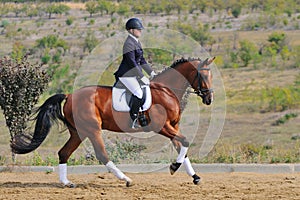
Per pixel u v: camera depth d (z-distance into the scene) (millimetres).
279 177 12414
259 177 12414
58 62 51969
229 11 89688
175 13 85688
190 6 88125
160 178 12375
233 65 57406
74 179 12344
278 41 68875
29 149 11406
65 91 34625
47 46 60469
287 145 26578
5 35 70812
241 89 47594
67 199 10281
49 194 10727
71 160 14547
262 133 32719
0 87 14922
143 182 11820
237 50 65062
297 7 90625
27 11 86875
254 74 54156
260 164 13414
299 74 52812
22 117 15086
